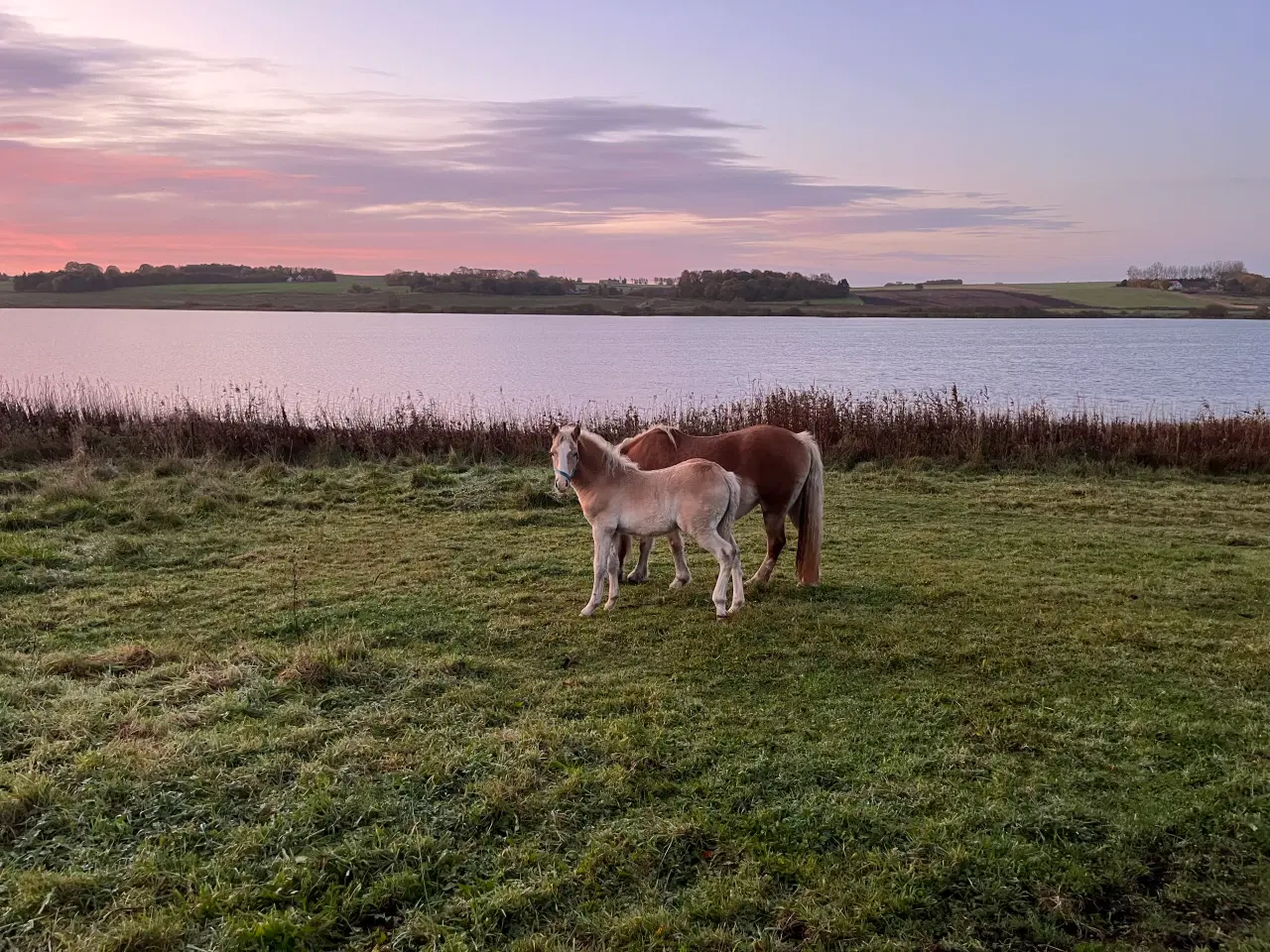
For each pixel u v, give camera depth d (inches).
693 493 293.6
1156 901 151.9
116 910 141.0
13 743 192.4
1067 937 142.9
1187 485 538.6
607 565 305.0
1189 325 4544.8
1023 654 259.9
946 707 223.6
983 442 615.2
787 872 155.9
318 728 202.1
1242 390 1274.6
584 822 170.6
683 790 181.6
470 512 465.7
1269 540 403.2
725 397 1188.5
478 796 176.1
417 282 4559.5
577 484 303.6
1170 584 335.3
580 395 1210.6
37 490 467.8
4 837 159.6
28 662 246.8
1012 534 422.9
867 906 146.8
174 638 276.1
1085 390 1277.1
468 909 144.7
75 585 331.3
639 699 227.5
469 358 1904.5
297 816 165.6
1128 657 256.5
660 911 144.3
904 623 288.8
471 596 321.1
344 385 1280.8
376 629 285.3
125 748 188.7
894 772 189.6
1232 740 203.8
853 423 661.9
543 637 279.1
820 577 340.8
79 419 636.1
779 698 230.1
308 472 540.7
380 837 160.6
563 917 144.7
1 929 135.3
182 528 419.5
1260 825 168.7
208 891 146.0
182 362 1598.2
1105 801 178.7
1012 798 179.2
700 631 283.4
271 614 297.9
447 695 225.0
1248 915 147.9
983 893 151.3
